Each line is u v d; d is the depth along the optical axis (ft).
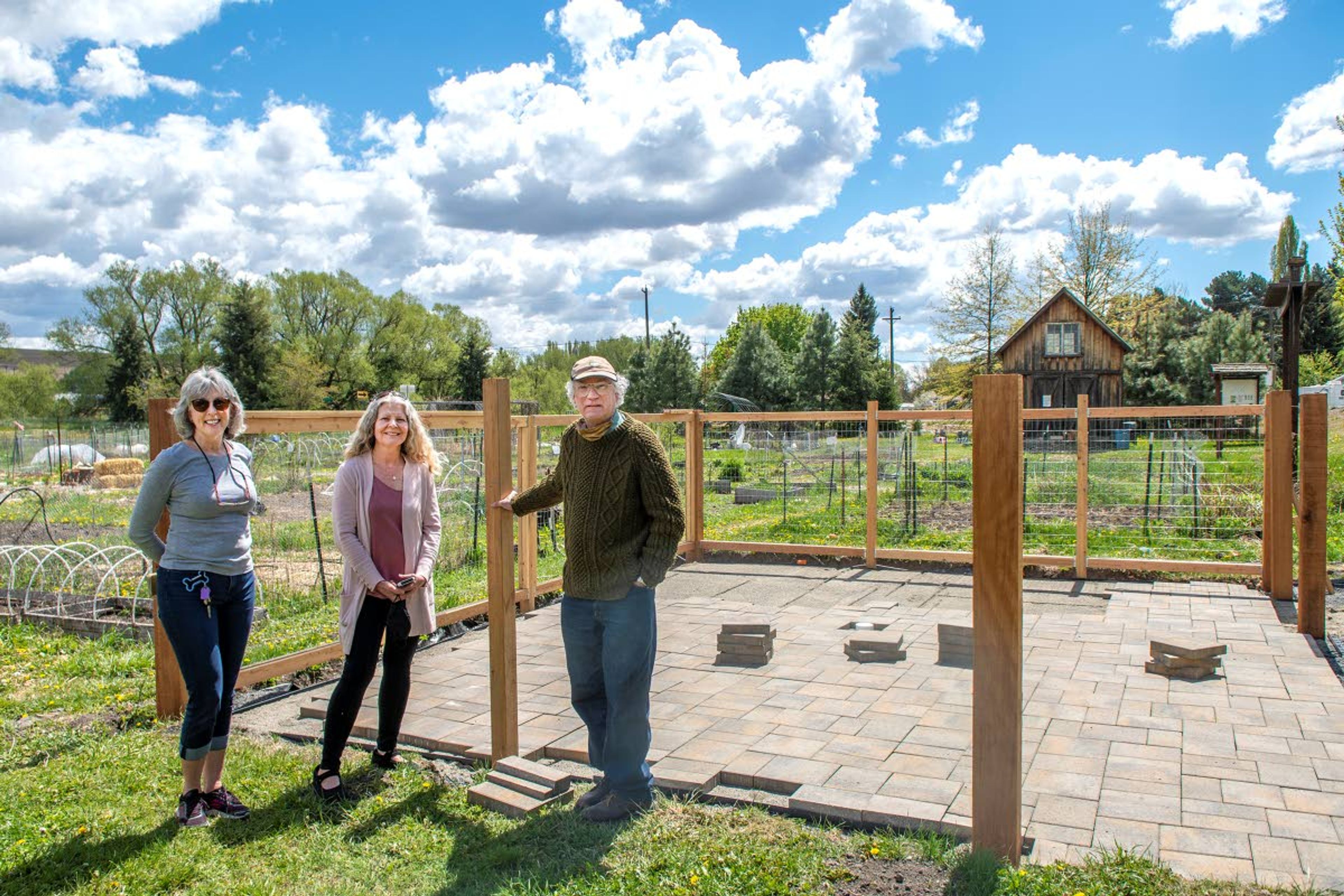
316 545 30.78
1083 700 16.21
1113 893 9.21
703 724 15.11
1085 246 139.74
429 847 10.99
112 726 15.65
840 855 10.35
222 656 12.11
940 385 158.40
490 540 13.05
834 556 32.65
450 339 191.72
